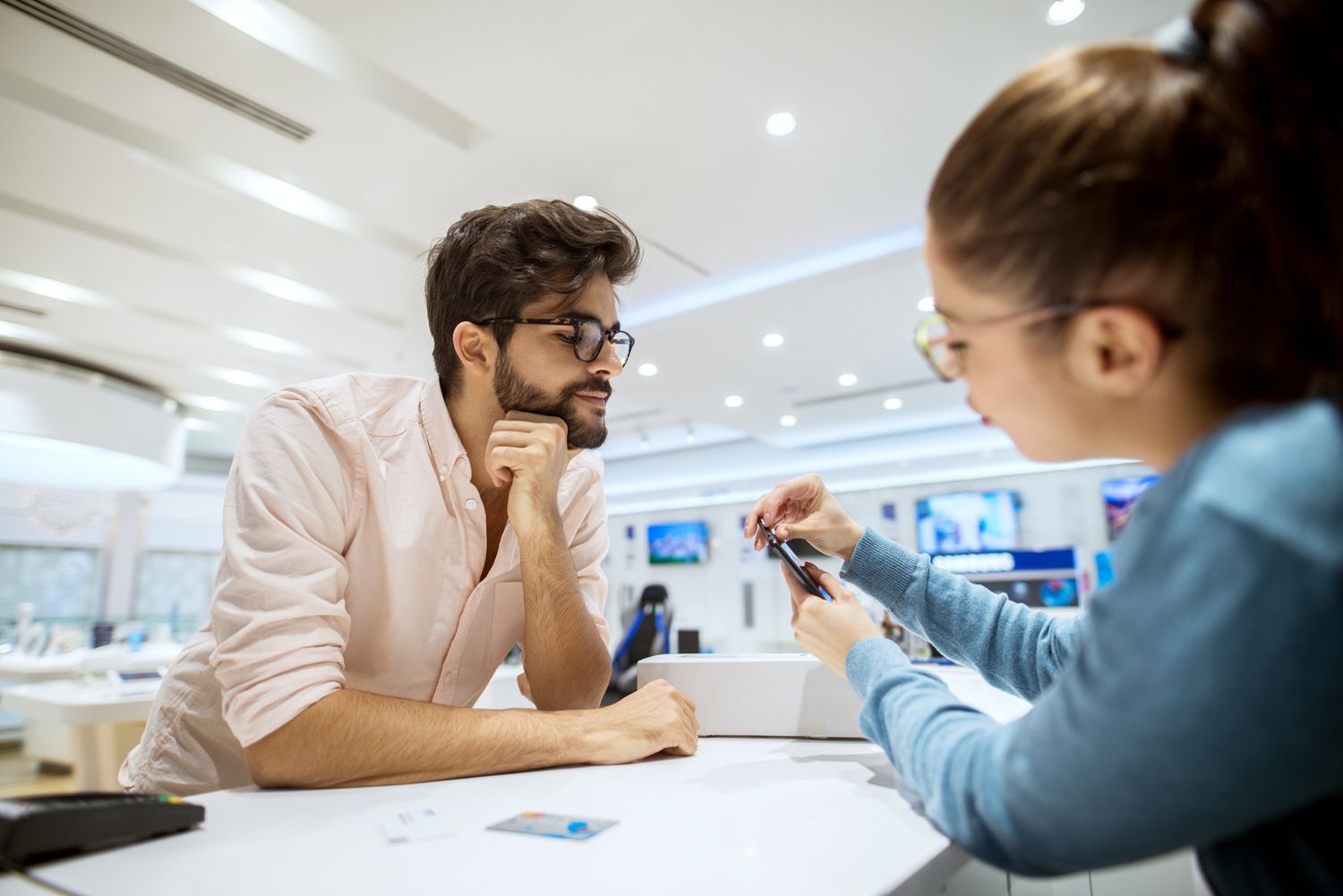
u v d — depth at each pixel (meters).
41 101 3.03
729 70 2.81
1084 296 0.42
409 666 1.03
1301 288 0.37
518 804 0.64
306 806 0.65
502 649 1.13
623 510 11.88
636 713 0.86
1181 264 0.39
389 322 5.18
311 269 4.40
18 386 5.82
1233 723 0.33
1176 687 0.34
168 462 7.04
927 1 2.51
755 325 5.23
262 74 2.83
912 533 9.55
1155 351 0.41
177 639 8.84
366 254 4.22
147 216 3.82
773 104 3.02
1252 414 0.38
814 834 0.54
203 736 0.99
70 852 0.52
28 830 0.49
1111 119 0.41
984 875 0.64
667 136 3.21
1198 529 0.36
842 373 6.40
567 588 1.02
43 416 5.93
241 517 0.84
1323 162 0.35
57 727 5.74
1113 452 0.48
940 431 9.18
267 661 0.76
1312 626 0.32
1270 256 0.37
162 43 2.67
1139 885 1.04
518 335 1.00
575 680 1.01
